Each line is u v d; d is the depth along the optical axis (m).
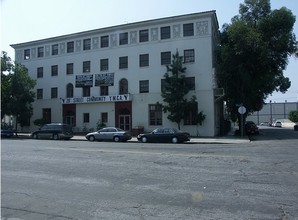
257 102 40.72
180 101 34.97
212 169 11.55
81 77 43.00
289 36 35.78
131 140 30.75
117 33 40.97
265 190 8.28
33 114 46.69
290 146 21.22
